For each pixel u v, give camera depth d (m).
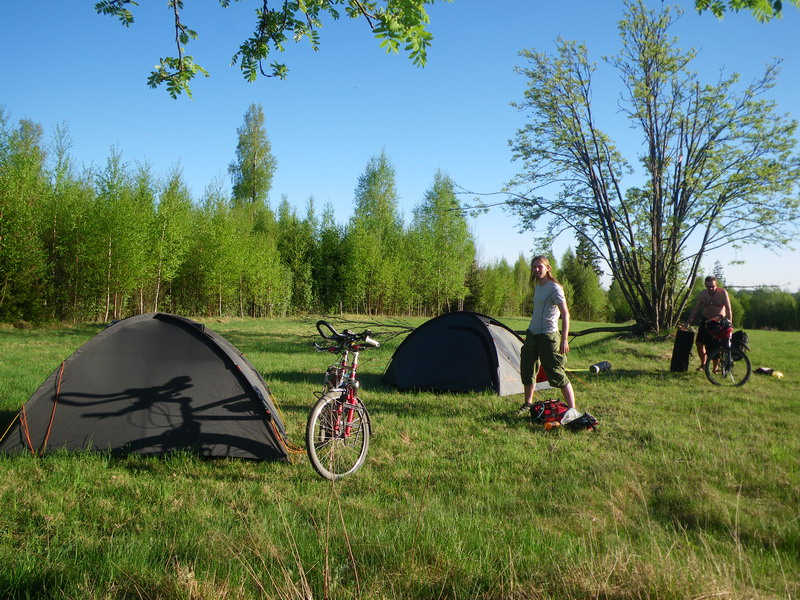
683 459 5.18
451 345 9.41
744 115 17.91
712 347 10.72
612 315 68.00
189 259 31.25
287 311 40.94
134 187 25.41
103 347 5.28
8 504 3.75
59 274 24.11
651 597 2.47
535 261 7.15
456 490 4.35
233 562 2.78
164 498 3.95
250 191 53.28
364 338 4.96
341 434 4.80
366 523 3.49
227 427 5.10
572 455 5.39
